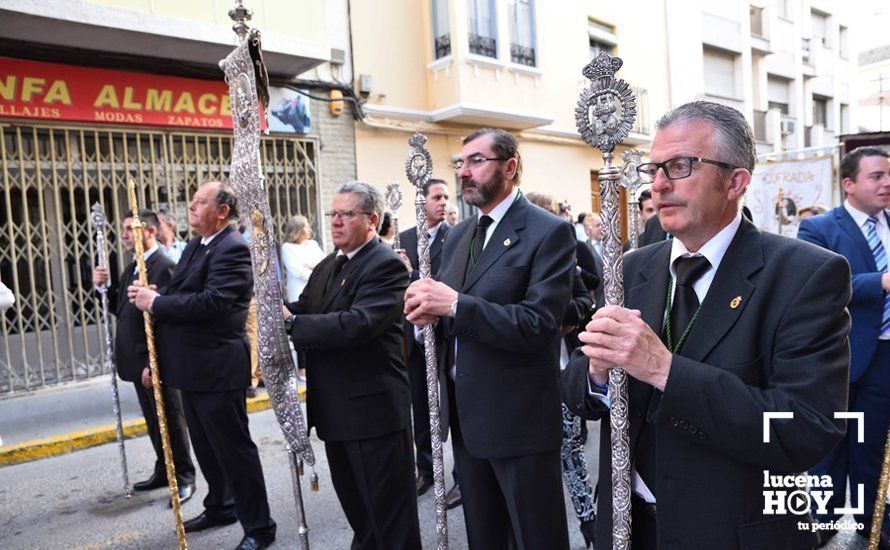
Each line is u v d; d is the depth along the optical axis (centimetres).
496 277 241
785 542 142
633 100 138
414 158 230
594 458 439
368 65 870
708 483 142
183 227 725
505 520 257
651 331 138
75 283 664
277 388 224
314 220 813
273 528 332
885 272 297
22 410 581
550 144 1124
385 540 275
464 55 916
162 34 617
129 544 343
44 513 387
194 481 414
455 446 260
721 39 1614
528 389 236
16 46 609
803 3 2053
